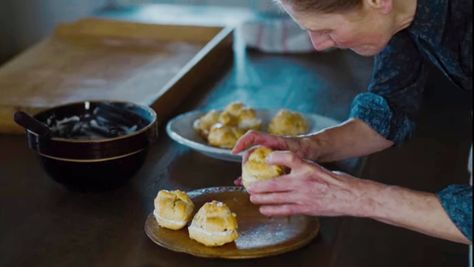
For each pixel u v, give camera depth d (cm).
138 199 147
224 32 243
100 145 142
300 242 129
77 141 142
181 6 331
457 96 217
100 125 157
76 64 232
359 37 126
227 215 128
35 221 139
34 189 151
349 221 140
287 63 239
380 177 175
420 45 137
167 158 164
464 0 127
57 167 144
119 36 258
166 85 199
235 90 212
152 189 151
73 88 213
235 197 143
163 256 128
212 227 127
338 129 155
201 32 253
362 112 156
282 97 207
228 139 165
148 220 136
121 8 318
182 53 242
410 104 157
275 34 250
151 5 331
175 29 254
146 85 216
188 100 202
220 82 218
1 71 225
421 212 123
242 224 134
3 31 367
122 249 130
